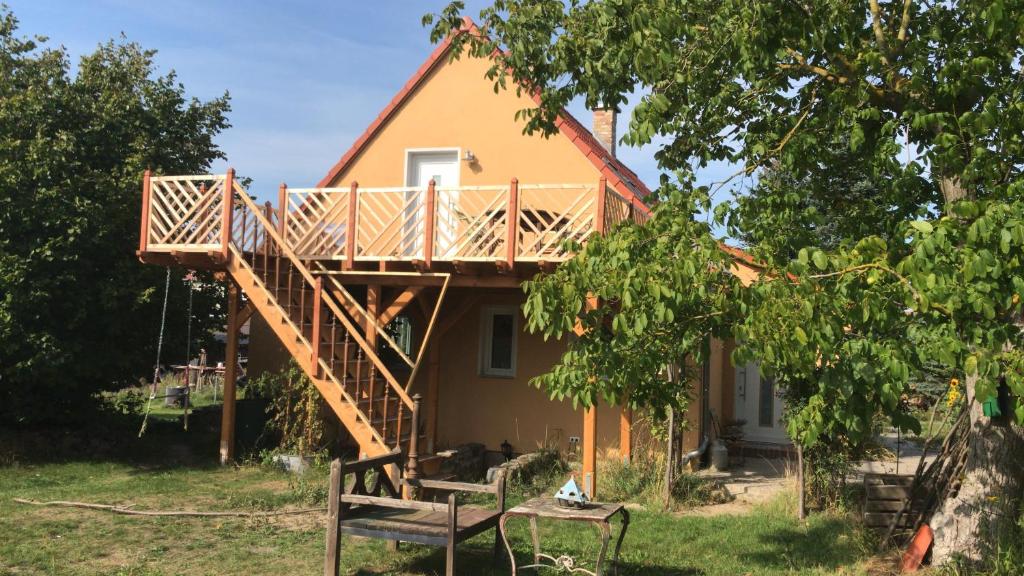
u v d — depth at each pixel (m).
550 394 5.85
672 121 7.21
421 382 14.05
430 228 10.75
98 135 13.63
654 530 8.62
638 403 6.50
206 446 14.35
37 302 12.02
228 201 11.14
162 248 11.39
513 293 13.30
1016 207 4.32
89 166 13.25
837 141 7.59
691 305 5.36
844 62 6.53
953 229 4.46
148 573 6.91
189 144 15.64
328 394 10.16
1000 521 6.55
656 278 5.06
